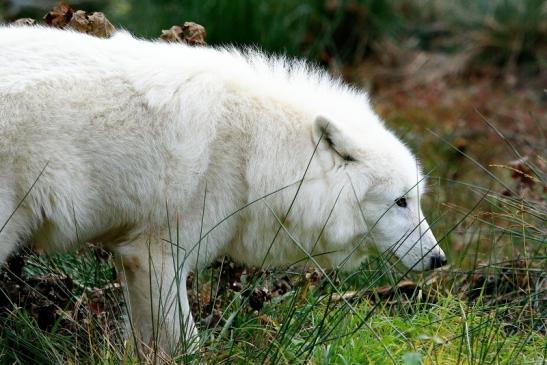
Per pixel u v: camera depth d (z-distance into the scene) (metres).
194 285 10.44
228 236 9.70
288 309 9.23
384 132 10.05
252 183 9.44
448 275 11.30
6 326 8.89
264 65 10.06
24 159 8.45
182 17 20.39
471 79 22.20
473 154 17.38
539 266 11.05
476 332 9.13
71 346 9.01
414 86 21.61
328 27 21.81
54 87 8.59
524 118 19.34
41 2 21.05
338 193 9.62
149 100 8.95
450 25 23.92
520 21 23.48
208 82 9.33
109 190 8.95
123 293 9.50
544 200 11.93
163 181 9.04
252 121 9.45
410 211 10.03
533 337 9.39
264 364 8.42
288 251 10.05
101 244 10.09
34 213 8.69
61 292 9.99
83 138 8.68
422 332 9.34
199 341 8.71
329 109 9.90
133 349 8.74
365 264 10.98
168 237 9.22
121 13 20.80
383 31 22.92
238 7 20.50
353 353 8.73
